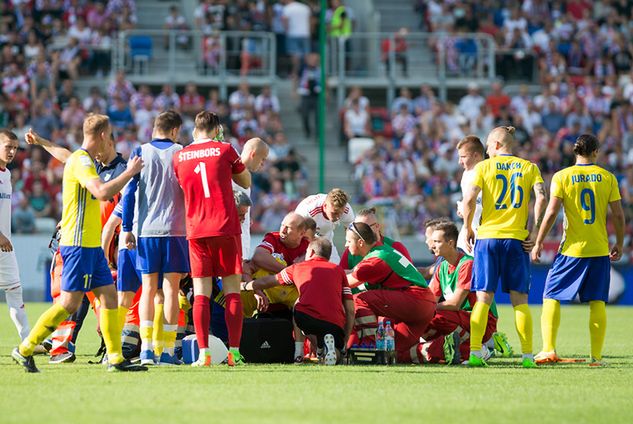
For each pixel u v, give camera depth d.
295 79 111.81
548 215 36.66
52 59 105.56
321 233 41.69
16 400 25.23
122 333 36.28
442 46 114.38
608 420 23.72
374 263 36.75
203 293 33.50
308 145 108.31
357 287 37.88
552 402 26.14
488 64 116.06
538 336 50.41
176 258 33.84
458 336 36.19
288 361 36.47
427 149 101.12
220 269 33.50
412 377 30.69
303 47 112.44
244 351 35.84
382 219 89.25
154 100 102.50
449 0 119.31
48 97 100.69
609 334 52.41
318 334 35.72
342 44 111.31
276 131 102.31
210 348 34.59
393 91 112.56
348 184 104.88
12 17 109.50
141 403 24.84
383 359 35.62
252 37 112.75
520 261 34.97
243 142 100.12
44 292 81.75
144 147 34.00
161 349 34.28
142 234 33.78
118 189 29.61
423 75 116.12
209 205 33.19
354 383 28.98
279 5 115.00
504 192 35.16
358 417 23.34
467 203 35.28
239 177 34.00
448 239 38.00
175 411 23.77
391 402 25.55
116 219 35.31
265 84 108.50
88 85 108.25
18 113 99.06
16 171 91.50
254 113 104.31
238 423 22.33
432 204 94.06
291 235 38.41
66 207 30.58
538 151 102.44
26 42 106.62
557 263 37.00
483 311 34.94
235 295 33.78
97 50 109.69
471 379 30.41
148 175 33.81
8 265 38.91
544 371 33.09
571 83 111.25
